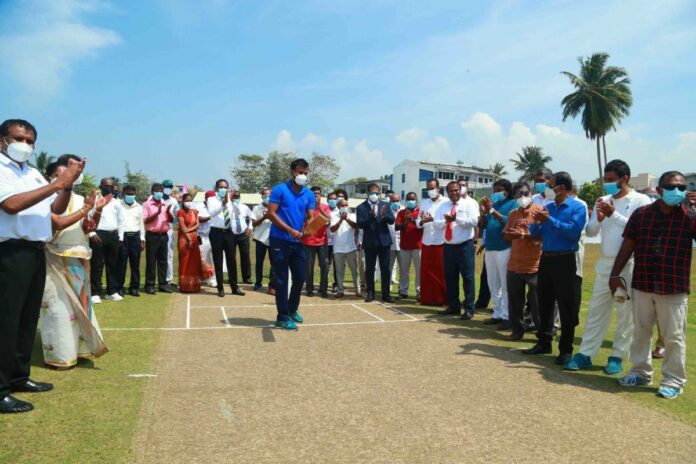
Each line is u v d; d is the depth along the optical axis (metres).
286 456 2.91
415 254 9.25
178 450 2.95
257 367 4.65
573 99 43.03
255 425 3.34
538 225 5.84
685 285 4.08
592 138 43.94
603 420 3.60
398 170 62.88
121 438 3.07
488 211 8.13
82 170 3.63
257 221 9.66
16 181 3.64
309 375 4.45
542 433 3.35
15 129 3.54
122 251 8.21
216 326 6.32
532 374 4.70
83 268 4.70
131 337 5.63
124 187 8.23
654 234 4.18
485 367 4.87
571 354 5.10
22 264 3.56
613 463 2.94
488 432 3.34
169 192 9.16
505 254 6.86
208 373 4.43
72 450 2.90
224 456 2.89
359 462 2.86
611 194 5.07
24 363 3.80
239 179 72.00
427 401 3.89
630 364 5.17
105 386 4.01
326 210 9.16
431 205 8.53
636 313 4.35
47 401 3.66
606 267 4.84
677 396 4.14
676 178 3.96
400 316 7.36
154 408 3.58
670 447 3.18
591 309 4.99
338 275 9.09
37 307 3.84
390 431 3.31
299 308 7.88
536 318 5.99
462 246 7.41
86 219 4.63
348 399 3.88
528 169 68.88
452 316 7.56
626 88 42.91
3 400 3.44
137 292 8.50
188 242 9.02
